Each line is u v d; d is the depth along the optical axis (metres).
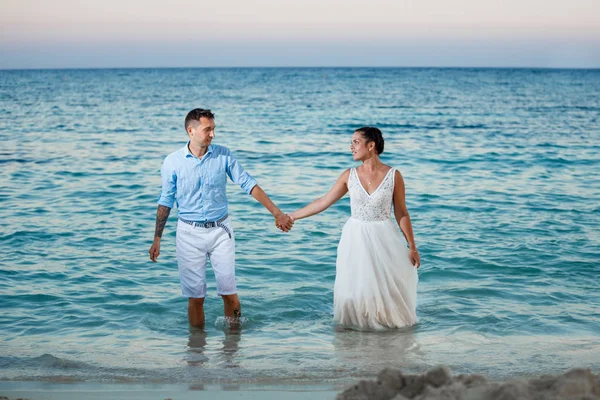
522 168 14.92
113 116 32.50
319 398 3.62
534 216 9.93
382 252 5.33
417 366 4.35
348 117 32.56
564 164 15.48
